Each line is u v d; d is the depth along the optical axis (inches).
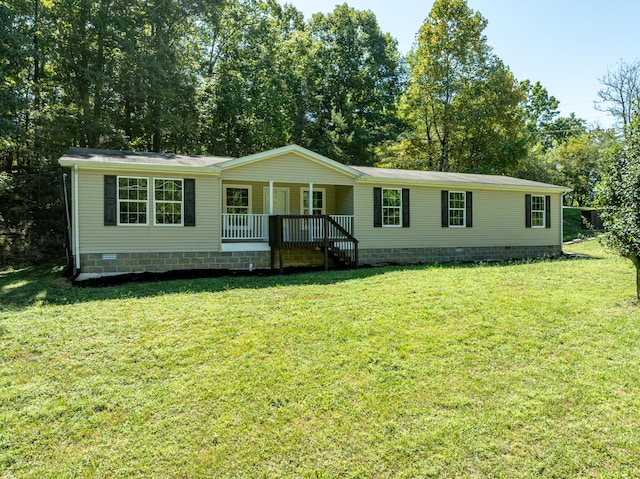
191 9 813.9
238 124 960.9
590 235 862.5
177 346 207.2
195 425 145.4
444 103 1021.2
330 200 599.8
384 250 551.5
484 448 133.2
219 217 455.5
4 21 573.0
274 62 1000.2
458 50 985.5
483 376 178.5
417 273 407.5
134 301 288.4
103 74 701.9
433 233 583.8
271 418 149.5
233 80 932.6
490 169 1023.6
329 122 1171.3
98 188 399.9
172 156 494.6
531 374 180.2
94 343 210.1
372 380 174.9
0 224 658.8
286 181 493.7
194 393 165.0
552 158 1376.7
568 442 135.9
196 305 276.2
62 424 145.7
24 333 222.5
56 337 217.3
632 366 186.4
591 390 166.4
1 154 717.9
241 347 206.4
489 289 322.0
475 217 612.7
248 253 470.9
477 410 153.6
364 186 540.7
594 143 1305.4
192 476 122.0
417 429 142.8
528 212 653.9
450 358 195.3
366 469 124.6
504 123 999.6
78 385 170.7
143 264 418.0
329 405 157.2
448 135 1041.5
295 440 137.7
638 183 285.7
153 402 158.9
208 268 449.1
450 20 992.9
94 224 398.3
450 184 583.2
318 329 230.1
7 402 158.1
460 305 274.7
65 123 682.2
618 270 419.5
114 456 130.3
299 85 1107.9
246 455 130.8
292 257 502.3
